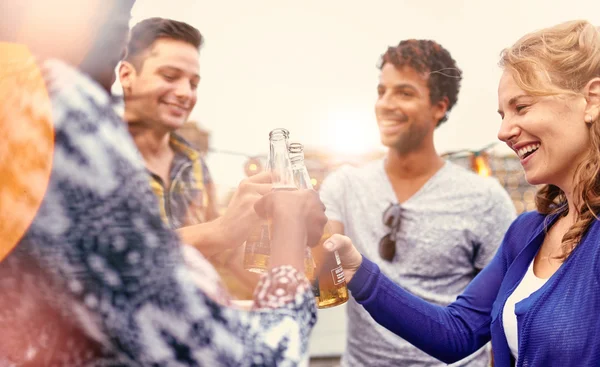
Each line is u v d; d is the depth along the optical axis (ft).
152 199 1.97
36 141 1.87
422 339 3.95
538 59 3.39
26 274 1.91
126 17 2.05
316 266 3.38
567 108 3.35
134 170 1.95
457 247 5.84
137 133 4.85
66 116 1.87
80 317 1.94
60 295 1.92
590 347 3.04
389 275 5.84
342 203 6.07
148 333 1.93
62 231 1.87
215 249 3.28
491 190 5.95
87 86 1.93
